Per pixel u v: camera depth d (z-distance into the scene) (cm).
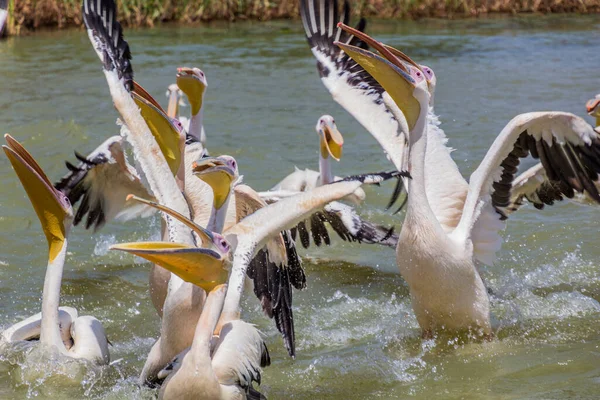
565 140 781
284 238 754
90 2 780
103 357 715
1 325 805
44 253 1020
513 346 764
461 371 714
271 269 729
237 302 638
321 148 1123
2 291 901
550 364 718
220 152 1422
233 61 2269
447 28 2898
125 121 711
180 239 669
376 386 689
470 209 777
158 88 1883
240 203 785
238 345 602
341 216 1009
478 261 825
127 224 1144
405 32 2794
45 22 2894
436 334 779
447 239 750
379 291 934
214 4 3144
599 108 973
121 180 922
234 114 1689
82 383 681
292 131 1566
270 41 2636
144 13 3008
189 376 573
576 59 2248
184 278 573
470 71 2097
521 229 1094
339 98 906
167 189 688
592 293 899
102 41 765
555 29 2866
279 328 725
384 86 748
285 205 650
